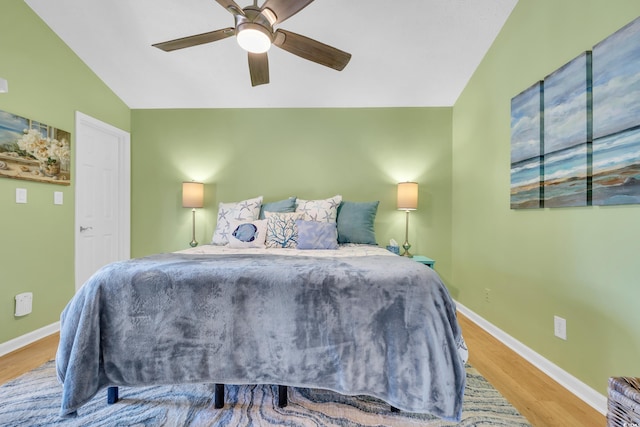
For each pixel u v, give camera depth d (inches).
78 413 52.6
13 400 56.6
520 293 78.3
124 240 123.1
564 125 62.7
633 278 49.6
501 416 52.9
